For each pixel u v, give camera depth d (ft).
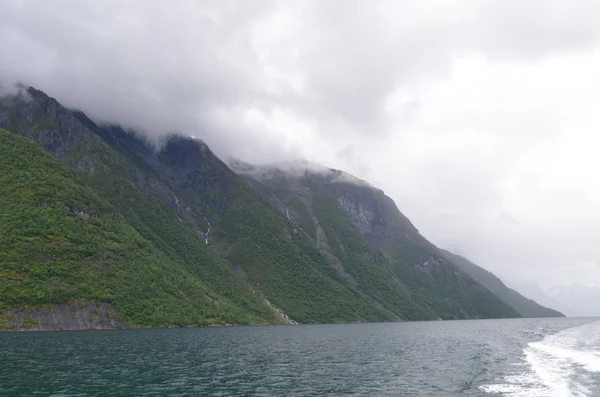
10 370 237.45
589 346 395.96
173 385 212.23
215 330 620.49
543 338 513.45
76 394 187.93
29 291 503.61
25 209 629.10
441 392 200.03
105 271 613.52
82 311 529.45
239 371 257.75
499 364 284.41
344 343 463.01
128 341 400.26
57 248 585.63
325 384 221.66
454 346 426.92
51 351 314.14
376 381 229.86
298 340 493.77
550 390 194.08
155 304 630.74
